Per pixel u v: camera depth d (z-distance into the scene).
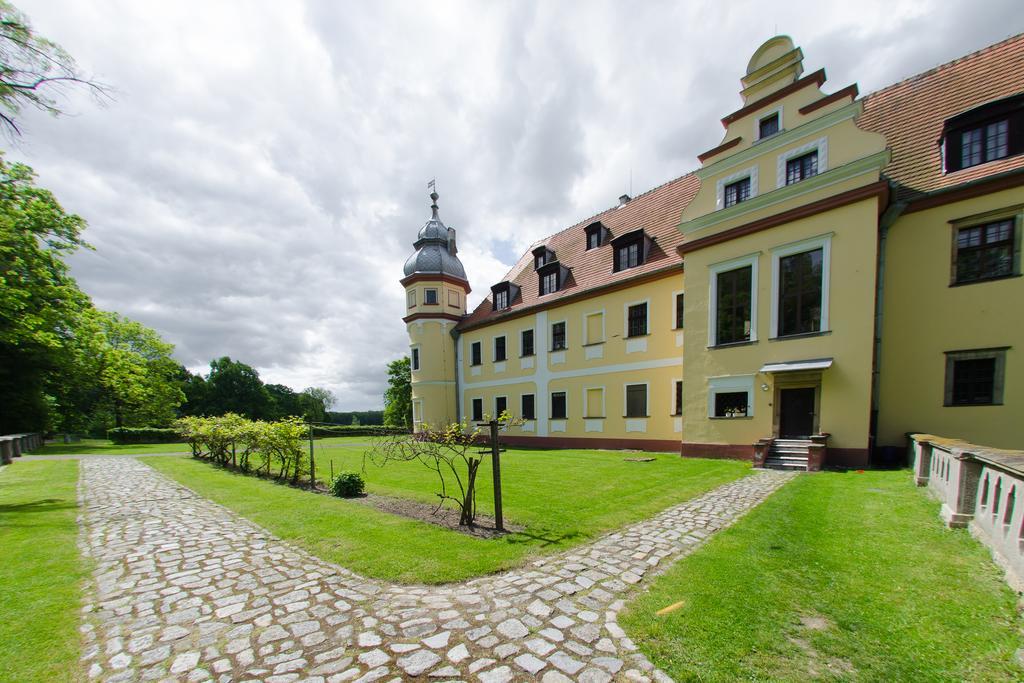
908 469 9.57
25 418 24.84
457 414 27.39
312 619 3.31
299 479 10.65
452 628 3.13
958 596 3.27
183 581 4.09
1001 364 9.98
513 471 10.94
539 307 21.19
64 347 25.34
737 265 12.96
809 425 11.77
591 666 2.62
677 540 5.08
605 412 18.33
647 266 17.12
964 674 2.39
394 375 45.66
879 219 11.34
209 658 2.78
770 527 5.41
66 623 3.24
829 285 11.23
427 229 29.27
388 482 9.72
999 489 3.95
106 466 14.25
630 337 17.42
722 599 3.44
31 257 12.62
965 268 10.52
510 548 4.88
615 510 6.59
